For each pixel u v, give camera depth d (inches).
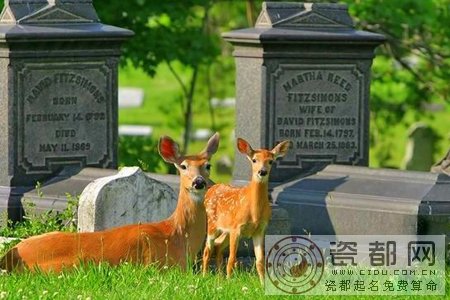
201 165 450.9
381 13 844.6
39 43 598.9
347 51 623.2
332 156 624.1
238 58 624.4
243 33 617.0
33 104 603.2
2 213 589.3
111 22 831.7
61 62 606.5
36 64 602.2
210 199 486.6
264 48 612.4
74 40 604.4
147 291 420.5
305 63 618.5
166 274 444.1
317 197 579.8
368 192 566.9
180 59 858.1
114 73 620.7
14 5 604.1
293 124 619.8
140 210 513.3
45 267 450.3
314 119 621.9
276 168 614.9
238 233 473.1
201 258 518.3
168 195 520.1
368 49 627.5
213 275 474.0
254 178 470.9
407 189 556.7
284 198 589.9
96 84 616.4
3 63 598.5
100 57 616.1
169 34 847.1
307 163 620.7
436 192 550.6
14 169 598.9
